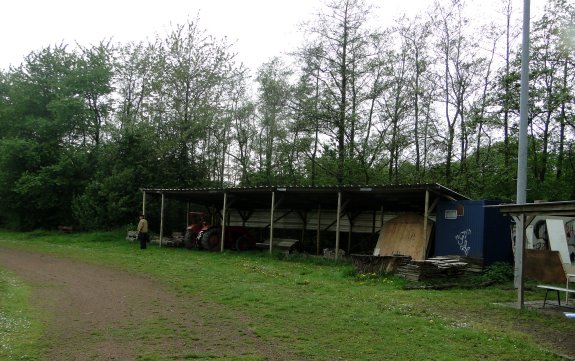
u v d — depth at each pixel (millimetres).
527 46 13898
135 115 34094
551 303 11430
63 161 35062
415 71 28375
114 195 30531
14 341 7254
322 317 9281
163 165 32031
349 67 29328
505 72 23406
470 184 25328
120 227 30828
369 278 14898
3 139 36719
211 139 35375
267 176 34781
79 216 32844
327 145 30500
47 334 7754
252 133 36562
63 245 26125
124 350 6898
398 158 29969
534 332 8492
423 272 14500
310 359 6598
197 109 32531
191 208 32625
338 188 18984
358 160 29344
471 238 16531
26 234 33281
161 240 25609
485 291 13258
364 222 24156
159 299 11133
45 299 11000
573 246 14883
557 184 23547
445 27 27219
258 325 8555
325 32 29453
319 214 24375
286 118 32469
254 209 29594
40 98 37938
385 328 8430
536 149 24297
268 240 26625
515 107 22172
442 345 7398
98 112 38938
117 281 13969
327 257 20031
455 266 15109
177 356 6617
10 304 10133
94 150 37094
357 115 28656
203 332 8016
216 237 24438
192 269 16609
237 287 12711
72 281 13922
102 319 8969
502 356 6891
